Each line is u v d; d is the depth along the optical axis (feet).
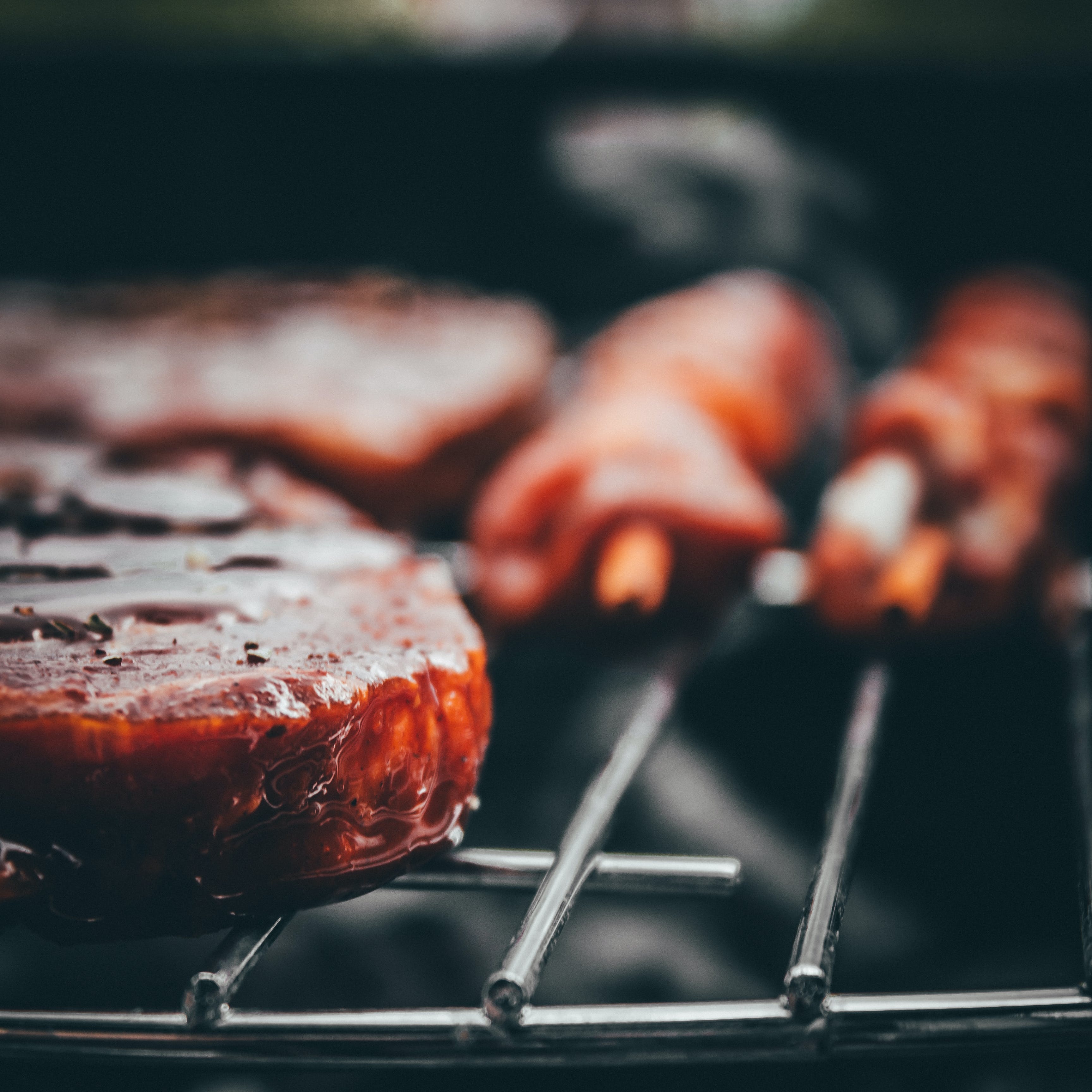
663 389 1.27
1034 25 1.65
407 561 1.07
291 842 0.95
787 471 1.36
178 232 1.79
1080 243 1.72
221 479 1.17
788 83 1.71
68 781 0.94
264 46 1.70
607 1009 0.93
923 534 1.13
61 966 1.23
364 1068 0.93
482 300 1.55
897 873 1.26
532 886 0.98
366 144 1.75
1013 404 1.27
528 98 1.73
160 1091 1.18
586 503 1.14
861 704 1.09
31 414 1.23
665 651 1.17
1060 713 1.32
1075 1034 0.94
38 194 1.76
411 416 1.24
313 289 1.54
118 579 1.03
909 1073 1.18
